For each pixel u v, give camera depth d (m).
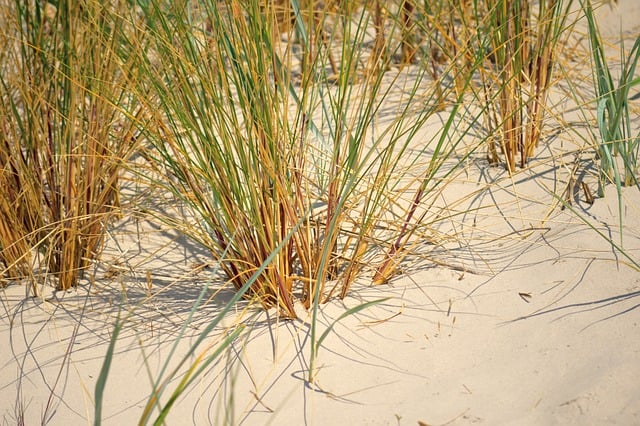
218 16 2.38
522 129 2.64
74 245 2.53
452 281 2.41
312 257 2.40
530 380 2.20
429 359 2.27
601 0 3.19
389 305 2.38
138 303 2.46
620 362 2.20
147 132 2.49
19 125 2.61
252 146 2.34
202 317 2.41
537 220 2.52
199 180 2.50
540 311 2.32
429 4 2.96
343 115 2.45
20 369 2.38
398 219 2.55
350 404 2.21
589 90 2.86
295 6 2.50
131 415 2.26
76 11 2.58
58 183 2.59
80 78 2.53
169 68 2.44
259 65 2.36
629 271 2.37
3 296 2.54
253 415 2.22
